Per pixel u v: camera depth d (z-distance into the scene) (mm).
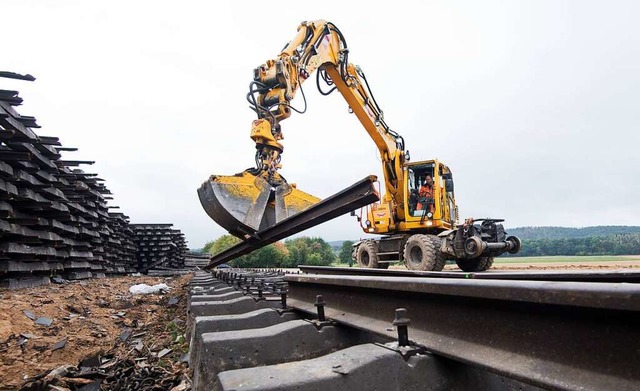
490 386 2037
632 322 1315
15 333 4250
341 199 4375
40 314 5043
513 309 1729
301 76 8648
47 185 7371
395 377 1726
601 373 1380
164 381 3320
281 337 2459
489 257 12969
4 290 6402
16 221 6941
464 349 1865
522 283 1629
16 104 6180
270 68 7637
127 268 15828
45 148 7461
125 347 4422
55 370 3428
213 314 3977
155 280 11266
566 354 1506
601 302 1329
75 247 10125
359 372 1628
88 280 9953
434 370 1850
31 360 3748
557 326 1553
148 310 6445
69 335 4512
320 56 9406
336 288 3215
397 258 12633
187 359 3717
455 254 10695
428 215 11719
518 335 1699
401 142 12953
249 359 2307
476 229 11727
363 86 11531
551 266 19625
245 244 7043
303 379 1519
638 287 1245
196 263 20047
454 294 1944
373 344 1953
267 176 6801
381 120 12188
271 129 7121
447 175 11992
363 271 5863
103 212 11938
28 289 6840
